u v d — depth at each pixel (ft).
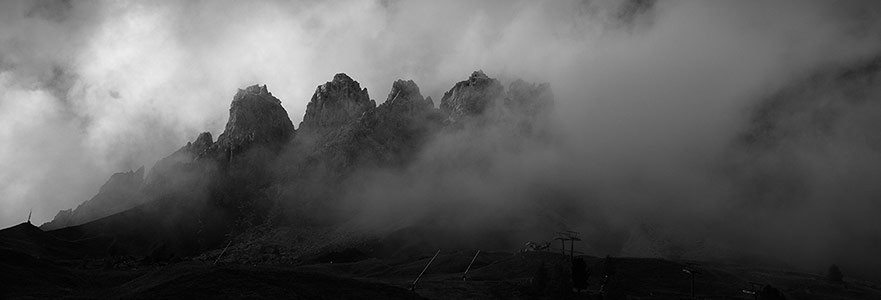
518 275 646.74
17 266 421.59
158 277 403.75
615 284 516.73
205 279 359.05
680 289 584.40
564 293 505.25
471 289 514.68
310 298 367.66
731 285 607.37
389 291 428.97
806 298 615.98
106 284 453.58
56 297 363.35
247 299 337.11
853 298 647.15
